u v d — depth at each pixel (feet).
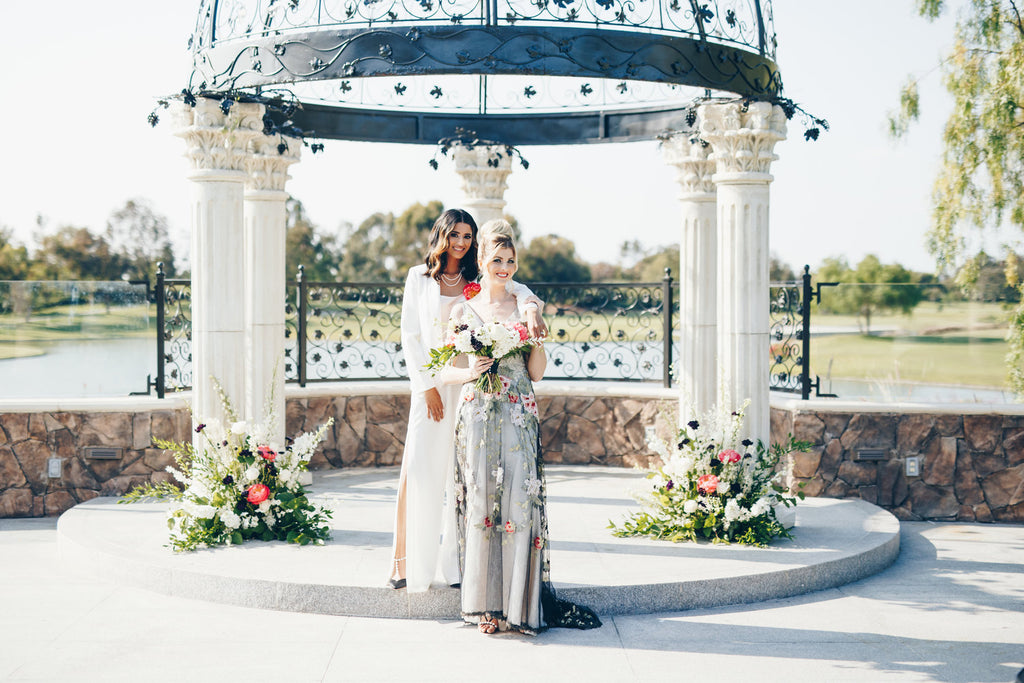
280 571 16.01
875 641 14.34
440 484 15.28
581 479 25.81
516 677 12.64
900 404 23.57
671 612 15.62
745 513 18.11
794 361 25.76
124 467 23.62
